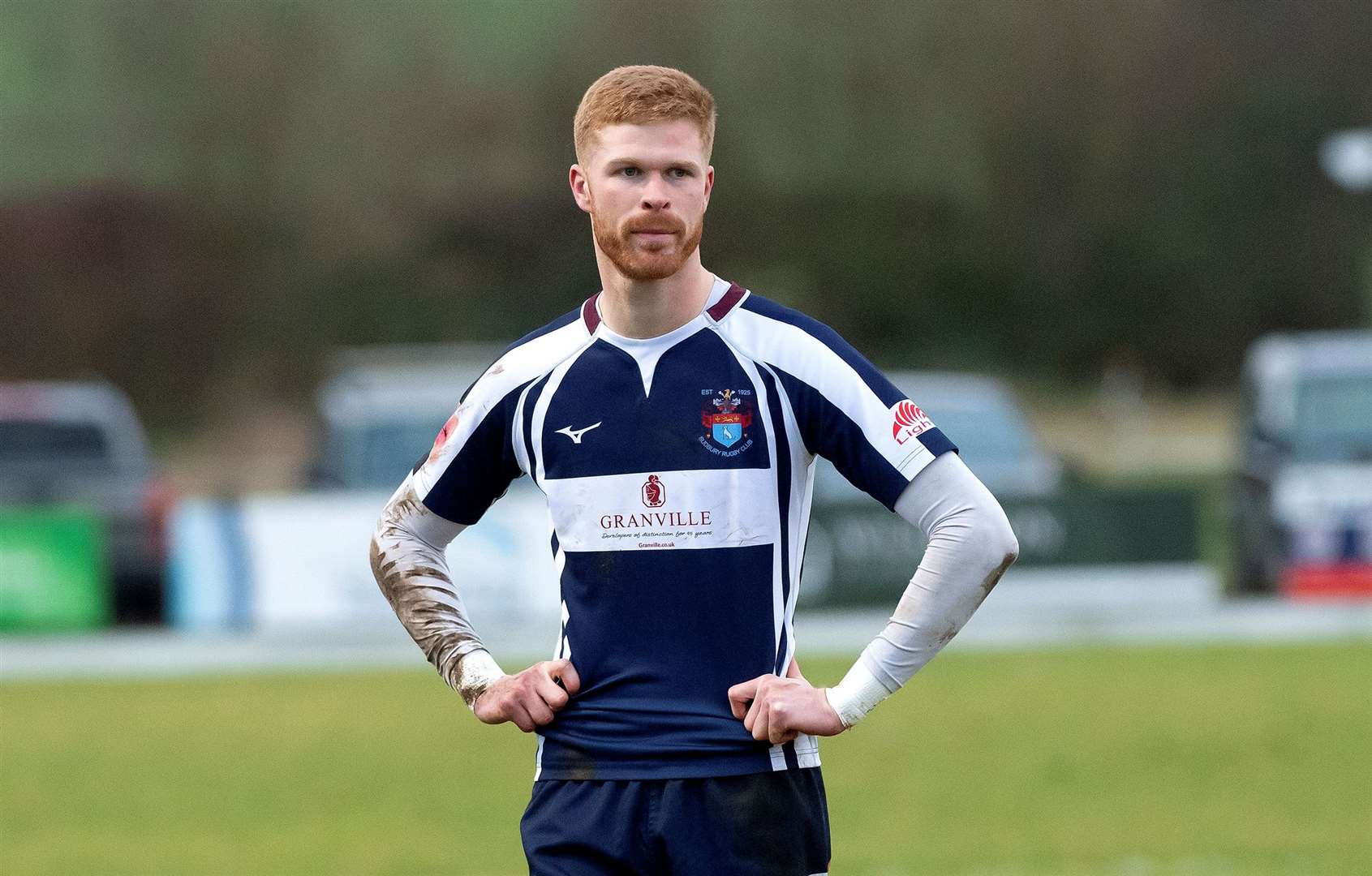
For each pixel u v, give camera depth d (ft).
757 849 39.24
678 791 39.32
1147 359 603.67
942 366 587.27
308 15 519.60
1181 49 581.53
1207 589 182.39
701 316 40.34
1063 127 561.84
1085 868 86.12
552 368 40.78
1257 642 166.81
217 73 515.09
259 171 522.88
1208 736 122.42
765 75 517.96
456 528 43.06
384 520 43.19
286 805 104.53
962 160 531.50
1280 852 88.84
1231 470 209.05
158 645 171.22
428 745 123.95
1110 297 597.93
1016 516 180.55
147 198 527.40
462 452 41.86
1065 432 533.96
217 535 172.65
